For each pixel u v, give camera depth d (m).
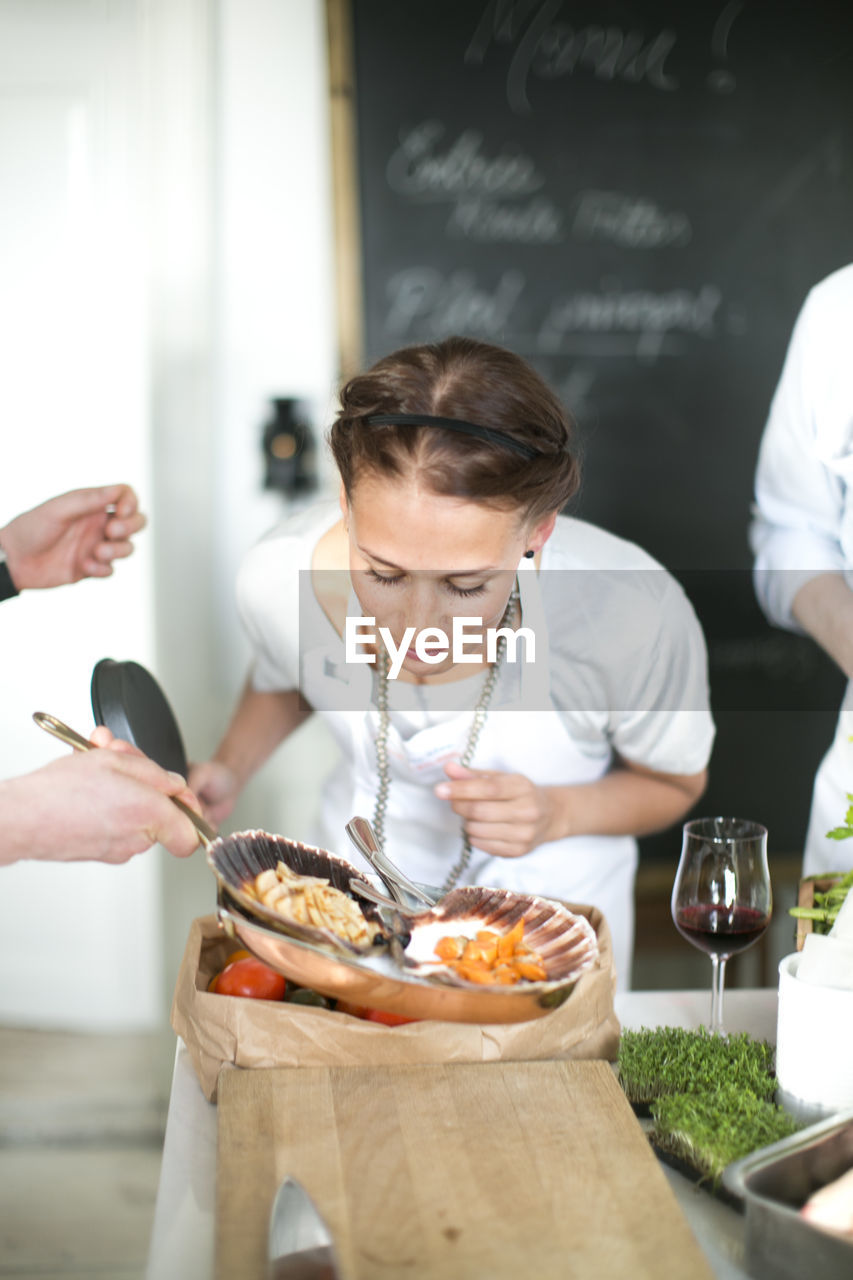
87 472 2.26
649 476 2.48
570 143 2.38
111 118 2.18
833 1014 0.93
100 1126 2.21
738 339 2.45
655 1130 0.95
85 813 1.02
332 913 0.97
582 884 1.51
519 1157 0.86
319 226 2.42
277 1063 0.97
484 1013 0.90
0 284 2.23
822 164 2.41
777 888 2.59
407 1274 0.74
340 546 1.43
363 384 1.02
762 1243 0.76
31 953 2.39
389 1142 0.88
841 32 2.38
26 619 2.30
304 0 2.36
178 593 2.46
